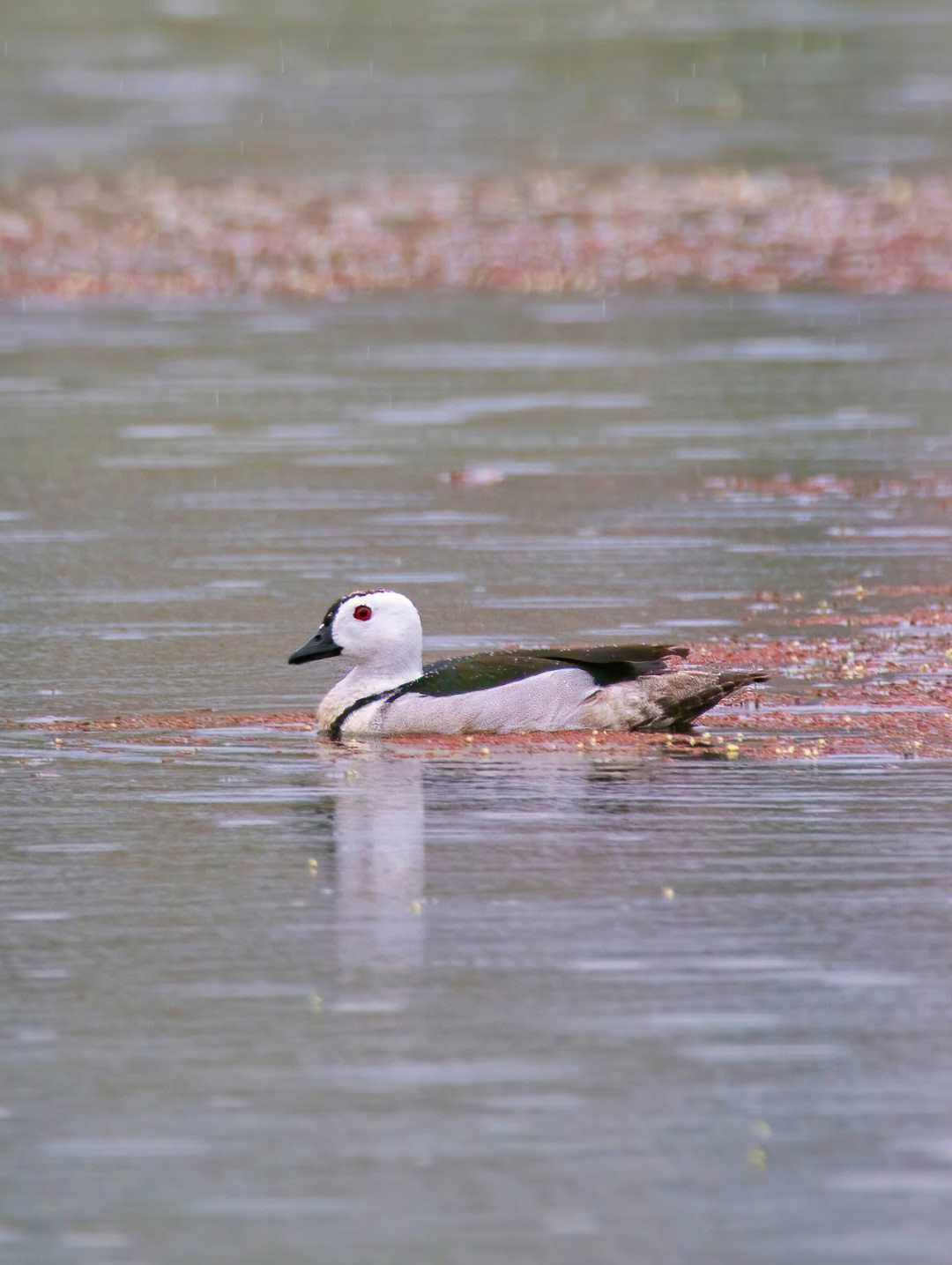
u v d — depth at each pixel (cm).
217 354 3509
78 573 2134
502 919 1148
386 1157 884
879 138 5544
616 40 7219
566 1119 915
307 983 1061
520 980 1061
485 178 5072
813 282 4119
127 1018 1019
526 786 1407
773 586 2067
